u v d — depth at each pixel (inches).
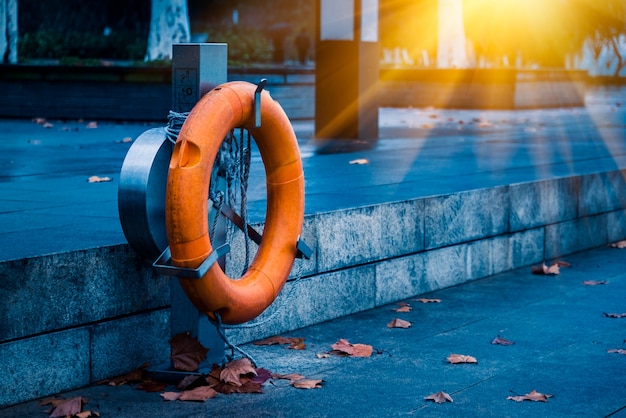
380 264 317.1
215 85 223.9
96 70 862.5
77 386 219.5
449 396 218.8
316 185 384.5
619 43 1792.6
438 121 866.1
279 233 236.1
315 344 270.2
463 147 587.8
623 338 279.6
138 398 215.9
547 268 377.4
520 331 287.7
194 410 208.7
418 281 335.0
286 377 234.4
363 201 325.4
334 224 295.7
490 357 257.9
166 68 842.8
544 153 542.6
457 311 313.7
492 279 367.6
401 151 560.4
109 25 2031.3
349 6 641.0
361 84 649.6
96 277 220.8
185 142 201.3
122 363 229.3
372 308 315.6
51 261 209.9
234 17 2107.5
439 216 342.0
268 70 885.2
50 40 1505.9
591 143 617.3
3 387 202.7
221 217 228.4
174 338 226.7
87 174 439.2
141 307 232.7
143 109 856.3
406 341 274.8
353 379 235.6
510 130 745.0
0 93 900.0
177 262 203.8
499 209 373.1
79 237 246.7
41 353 209.9
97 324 222.4
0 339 200.8
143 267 232.1
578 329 290.5
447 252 347.9
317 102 658.8
